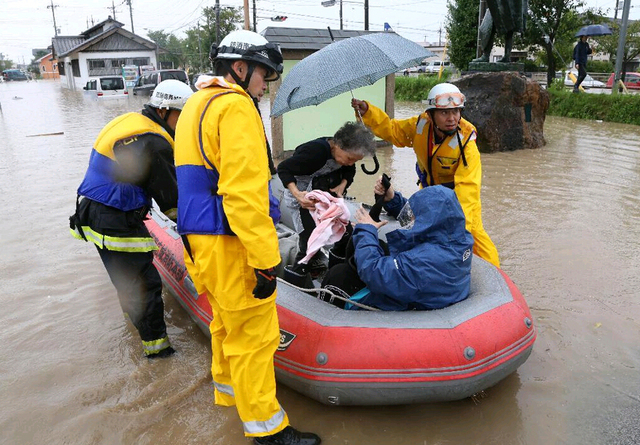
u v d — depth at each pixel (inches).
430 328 114.3
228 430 120.0
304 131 413.7
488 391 131.8
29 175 370.9
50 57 3462.1
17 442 116.7
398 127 177.3
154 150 129.2
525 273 196.7
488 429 119.3
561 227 244.7
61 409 127.0
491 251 162.6
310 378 116.5
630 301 174.4
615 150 436.5
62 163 414.0
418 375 112.2
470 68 475.2
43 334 160.7
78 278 199.8
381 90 431.5
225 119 95.2
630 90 1009.5
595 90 1019.9
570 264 203.5
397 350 112.4
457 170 165.2
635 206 275.4
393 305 124.0
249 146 94.7
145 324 144.3
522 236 234.2
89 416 124.2
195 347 154.2
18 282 196.5
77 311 174.9
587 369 139.5
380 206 140.9
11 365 145.3
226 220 98.4
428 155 169.9
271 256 96.0
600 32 681.0
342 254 147.9
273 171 187.0
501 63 451.8
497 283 130.9
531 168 370.6
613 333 155.7
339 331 116.1
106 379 139.0
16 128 650.2
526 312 125.6
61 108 932.0
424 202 119.9
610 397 128.6
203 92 101.2
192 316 153.4
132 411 126.3
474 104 436.1
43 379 138.9
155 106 134.0
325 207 135.6
